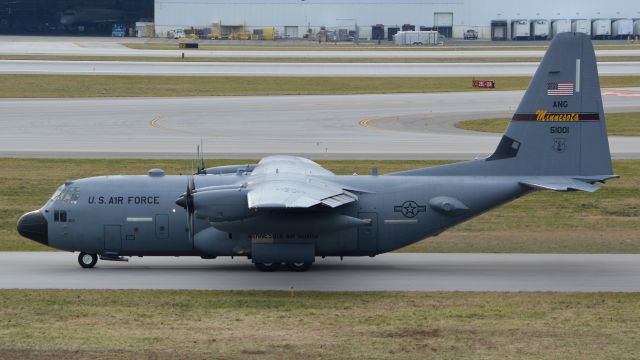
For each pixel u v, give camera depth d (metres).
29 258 118.19
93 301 91.88
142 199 111.81
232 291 97.56
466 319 84.50
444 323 82.88
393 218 110.75
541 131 112.56
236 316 85.62
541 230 141.75
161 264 115.31
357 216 110.50
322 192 100.62
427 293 96.69
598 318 85.00
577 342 76.56
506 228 143.25
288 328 81.00
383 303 91.75
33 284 100.81
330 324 82.50
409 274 108.12
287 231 107.25
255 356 72.06
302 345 75.25
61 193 113.62
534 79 112.44
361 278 105.62
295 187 100.44
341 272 109.62
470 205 111.62
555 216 152.75
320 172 116.19
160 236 111.19
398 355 72.69
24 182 175.75
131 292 96.44
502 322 83.31
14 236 135.38
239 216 104.81
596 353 73.50
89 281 102.88
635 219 150.88
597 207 159.50
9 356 71.88
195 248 110.88
